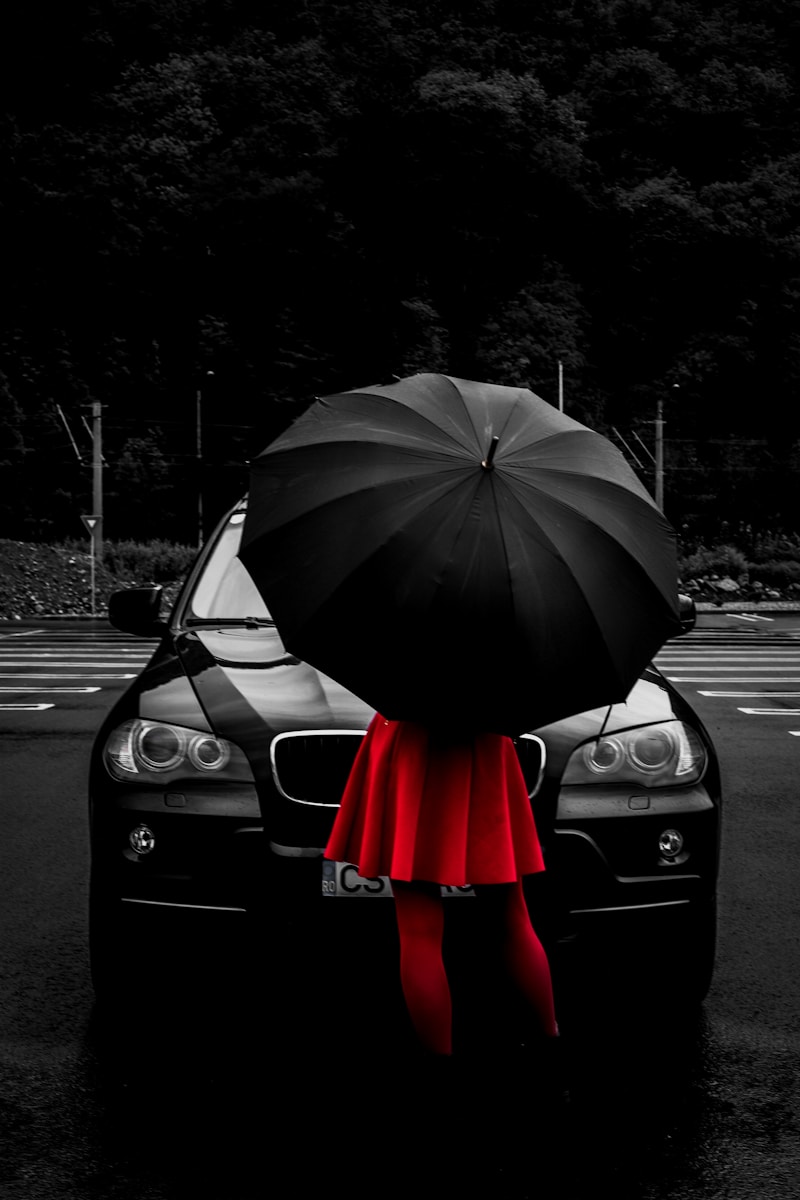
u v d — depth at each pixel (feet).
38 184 297.94
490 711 8.94
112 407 265.34
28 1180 9.11
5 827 20.95
